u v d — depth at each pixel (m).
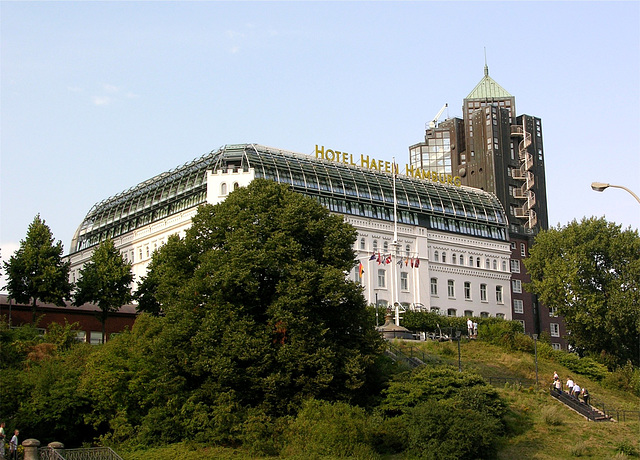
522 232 152.12
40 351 63.50
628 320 96.56
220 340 58.00
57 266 84.00
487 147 160.12
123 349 60.28
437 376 63.53
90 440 57.22
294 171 115.62
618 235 101.94
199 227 65.69
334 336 62.66
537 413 67.88
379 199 124.38
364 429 55.00
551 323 144.25
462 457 55.38
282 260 61.47
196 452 53.16
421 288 125.00
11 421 54.50
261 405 57.22
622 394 82.12
